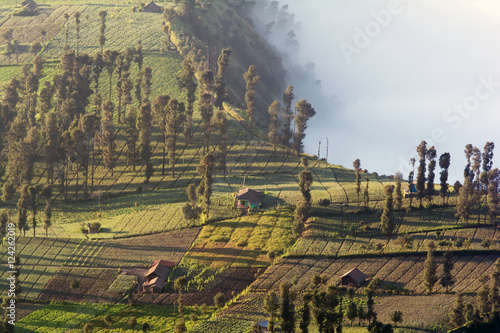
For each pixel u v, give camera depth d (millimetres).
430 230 125125
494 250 115312
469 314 93562
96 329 97250
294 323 90938
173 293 107562
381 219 125812
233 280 110812
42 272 115312
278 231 126875
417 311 97000
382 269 111250
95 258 120312
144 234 130125
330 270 111250
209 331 93875
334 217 132375
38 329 97812
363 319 93562
